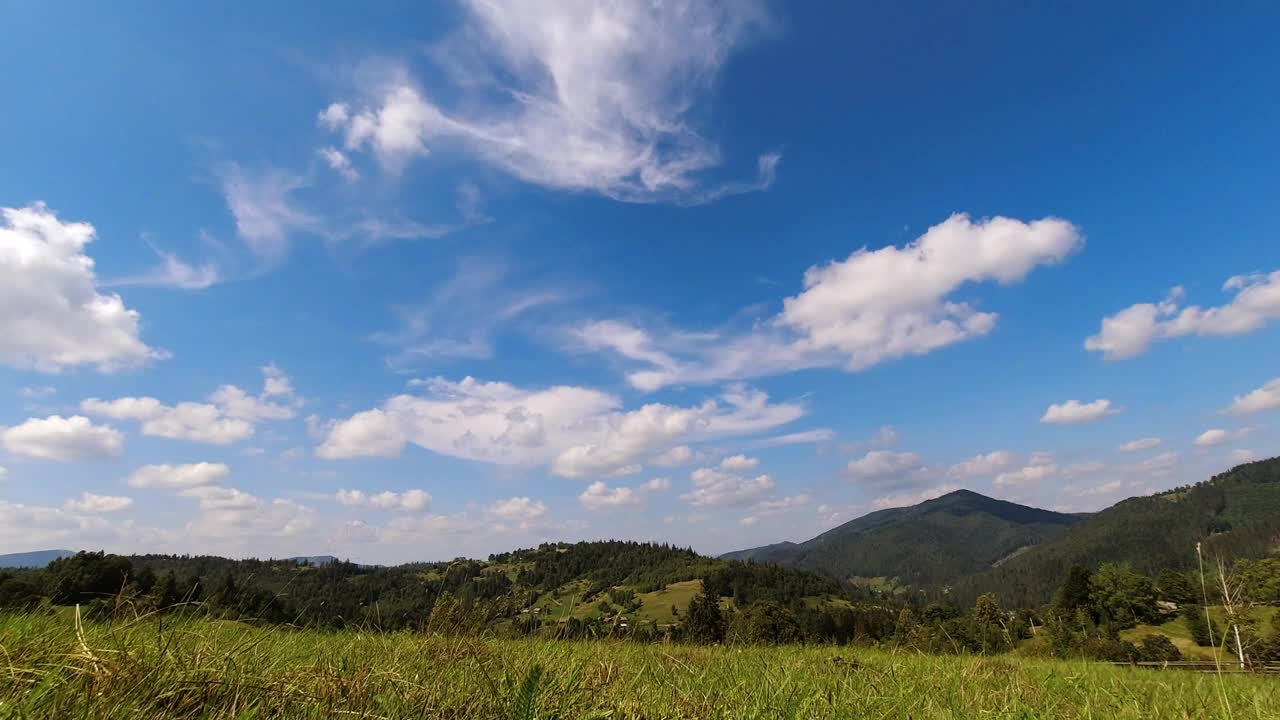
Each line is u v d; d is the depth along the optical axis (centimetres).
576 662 515
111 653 289
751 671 584
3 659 270
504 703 317
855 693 468
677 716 351
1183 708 457
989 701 479
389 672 366
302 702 293
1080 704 488
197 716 265
